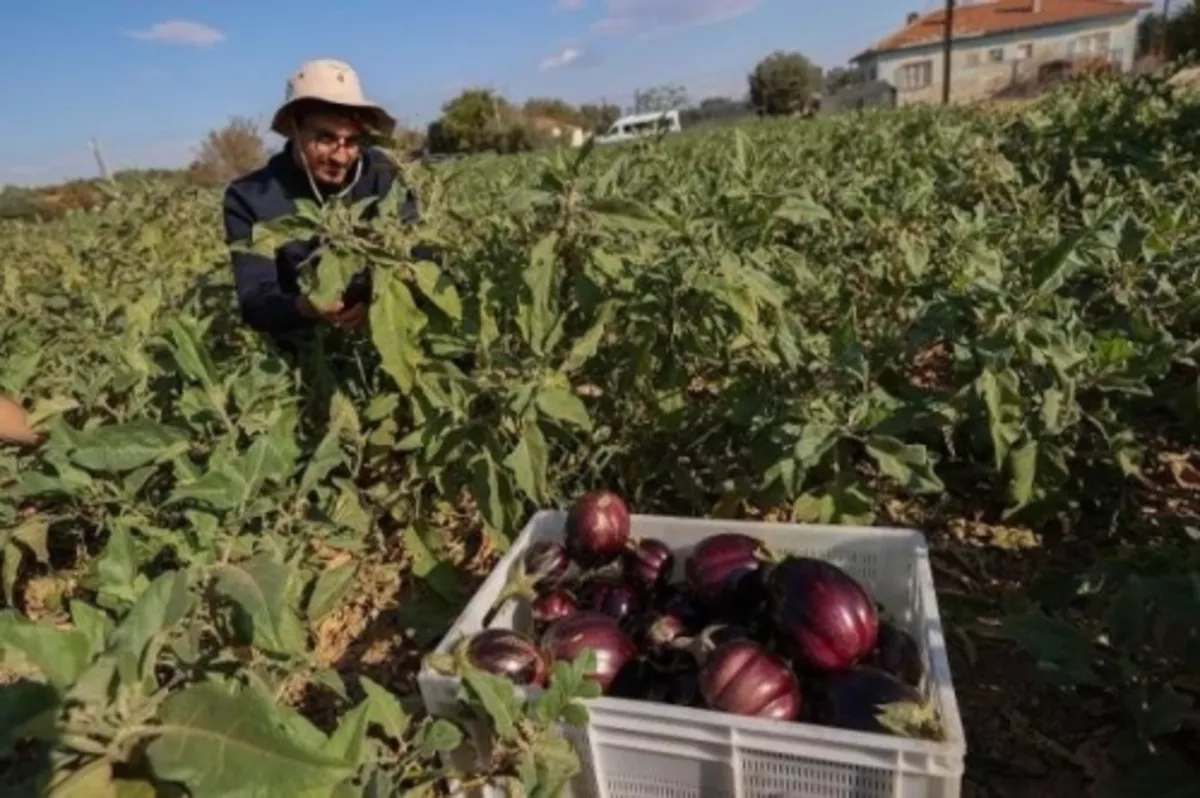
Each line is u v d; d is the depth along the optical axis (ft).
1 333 14.73
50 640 3.46
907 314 12.17
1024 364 9.51
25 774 4.64
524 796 5.57
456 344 9.20
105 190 28.30
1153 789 6.08
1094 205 16.57
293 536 8.13
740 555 7.36
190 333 9.09
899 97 212.43
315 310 9.78
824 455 9.23
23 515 10.29
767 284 9.65
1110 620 6.68
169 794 3.40
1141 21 196.65
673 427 9.83
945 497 10.06
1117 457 9.20
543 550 7.91
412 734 6.32
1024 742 7.24
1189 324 11.31
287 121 11.16
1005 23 202.90
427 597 9.64
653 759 6.03
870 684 6.08
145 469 8.89
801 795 5.72
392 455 10.83
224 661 5.31
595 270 9.62
